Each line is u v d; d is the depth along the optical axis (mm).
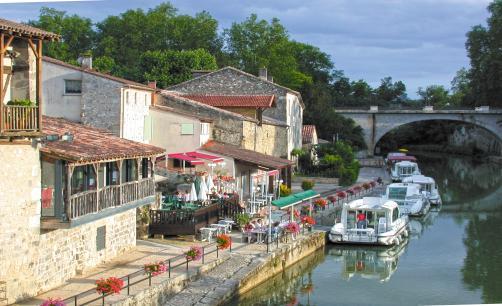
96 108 39281
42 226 23516
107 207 26203
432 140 147250
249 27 112750
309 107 98625
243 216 37594
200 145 45000
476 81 114562
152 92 44906
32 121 22188
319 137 98375
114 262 28812
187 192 38094
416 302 30016
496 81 108312
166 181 40062
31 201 22984
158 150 30750
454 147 137375
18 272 22453
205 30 115812
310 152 76688
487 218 52938
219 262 30469
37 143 23078
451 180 83062
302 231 39594
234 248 33531
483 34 113688
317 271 35938
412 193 55500
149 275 25047
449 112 109375
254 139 54875
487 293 31516
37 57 22531
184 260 29703
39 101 22469
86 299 22969
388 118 111250
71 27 108375
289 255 34938
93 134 29219
